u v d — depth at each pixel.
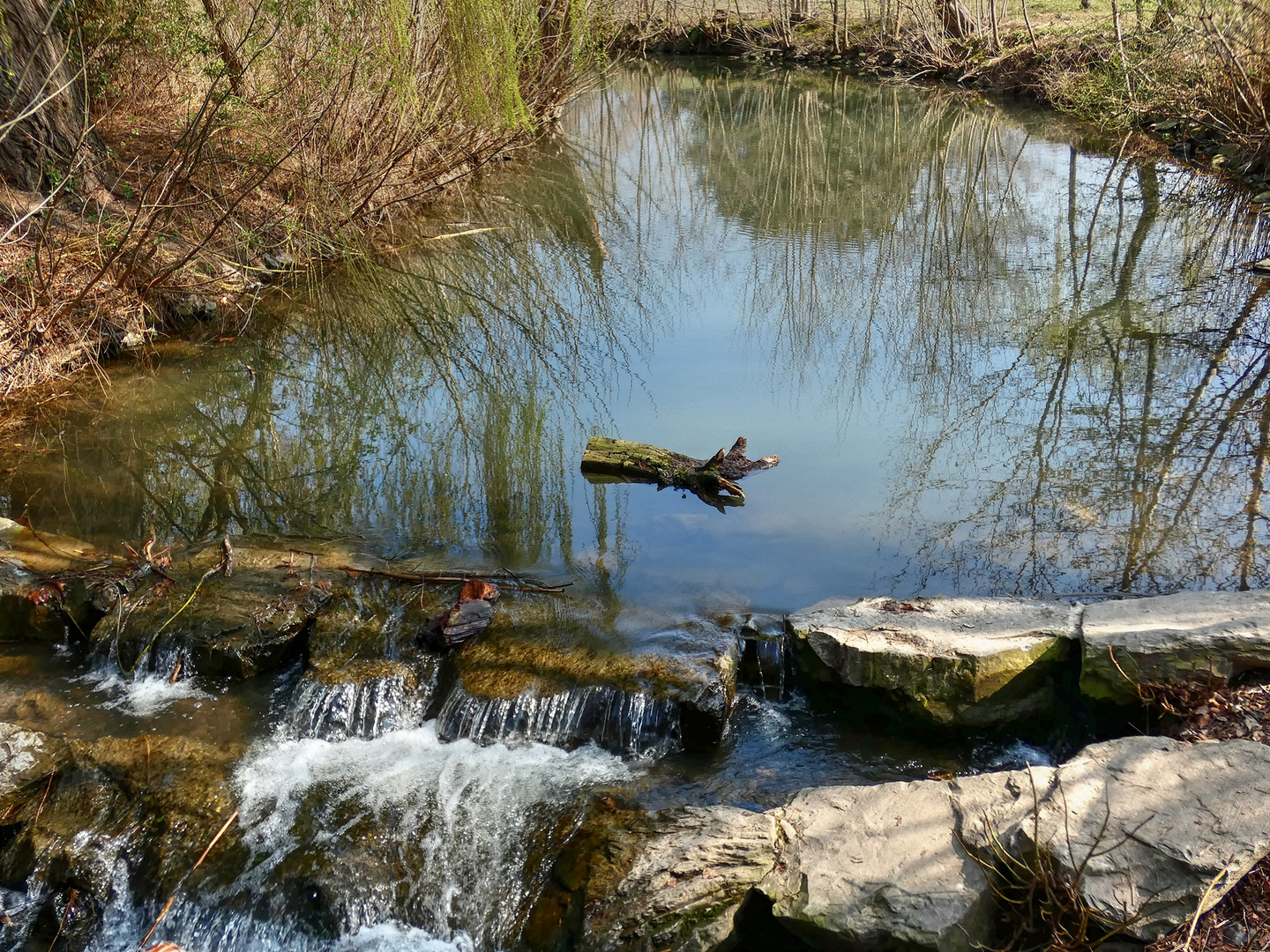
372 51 7.54
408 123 8.41
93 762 3.42
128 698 3.74
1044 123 12.77
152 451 5.38
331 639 3.85
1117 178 9.99
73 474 5.13
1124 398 5.52
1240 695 3.18
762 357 6.43
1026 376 5.88
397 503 4.88
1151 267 7.52
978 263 7.91
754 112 15.30
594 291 7.78
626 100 16.56
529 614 3.92
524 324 7.14
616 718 3.45
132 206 6.97
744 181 11.27
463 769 3.40
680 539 4.44
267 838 3.16
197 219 7.27
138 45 7.52
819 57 18.59
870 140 12.90
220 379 6.23
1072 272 7.53
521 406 5.88
